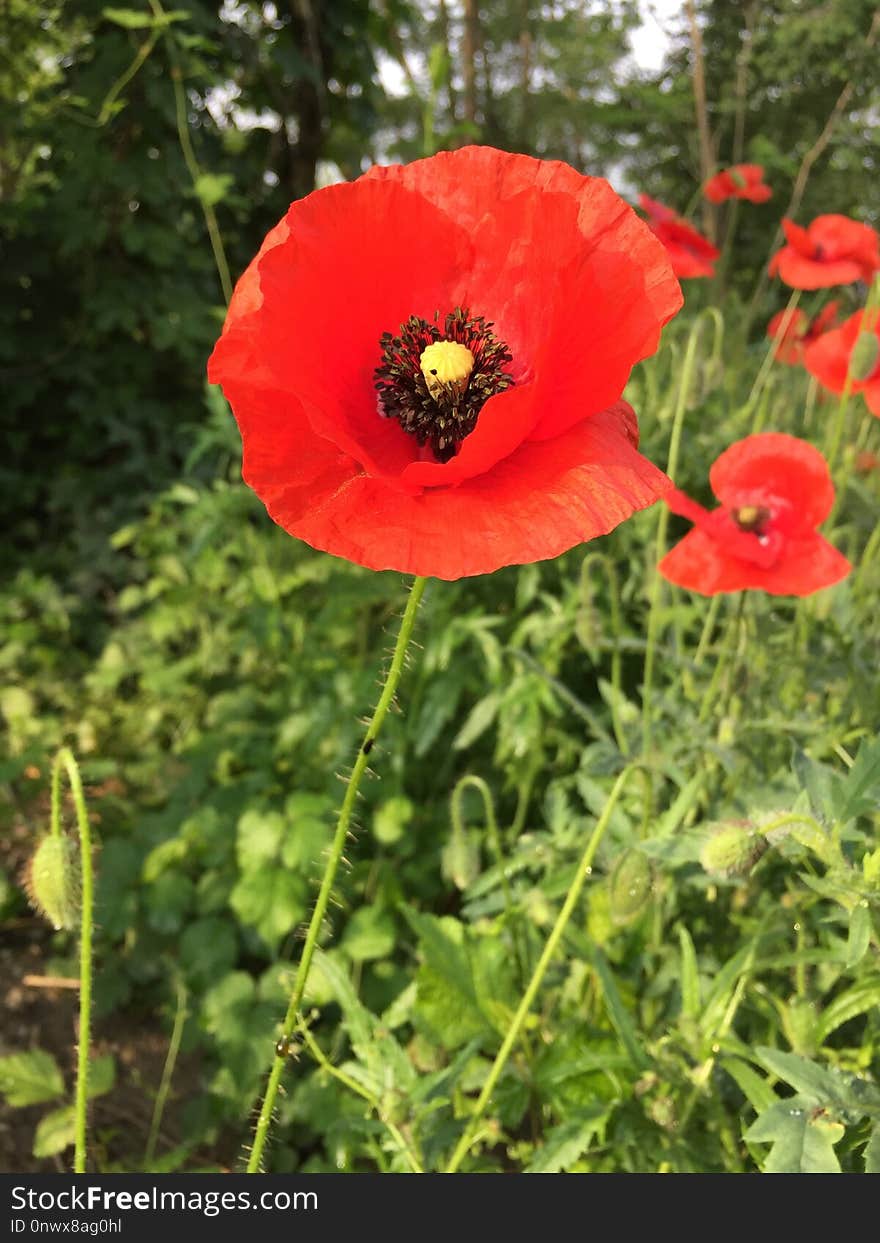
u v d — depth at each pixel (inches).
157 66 28.5
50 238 30.7
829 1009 8.3
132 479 30.6
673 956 11.0
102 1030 16.2
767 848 7.5
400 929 15.7
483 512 5.7
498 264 6.6
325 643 18.8
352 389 6.6
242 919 14.4
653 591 12.0
